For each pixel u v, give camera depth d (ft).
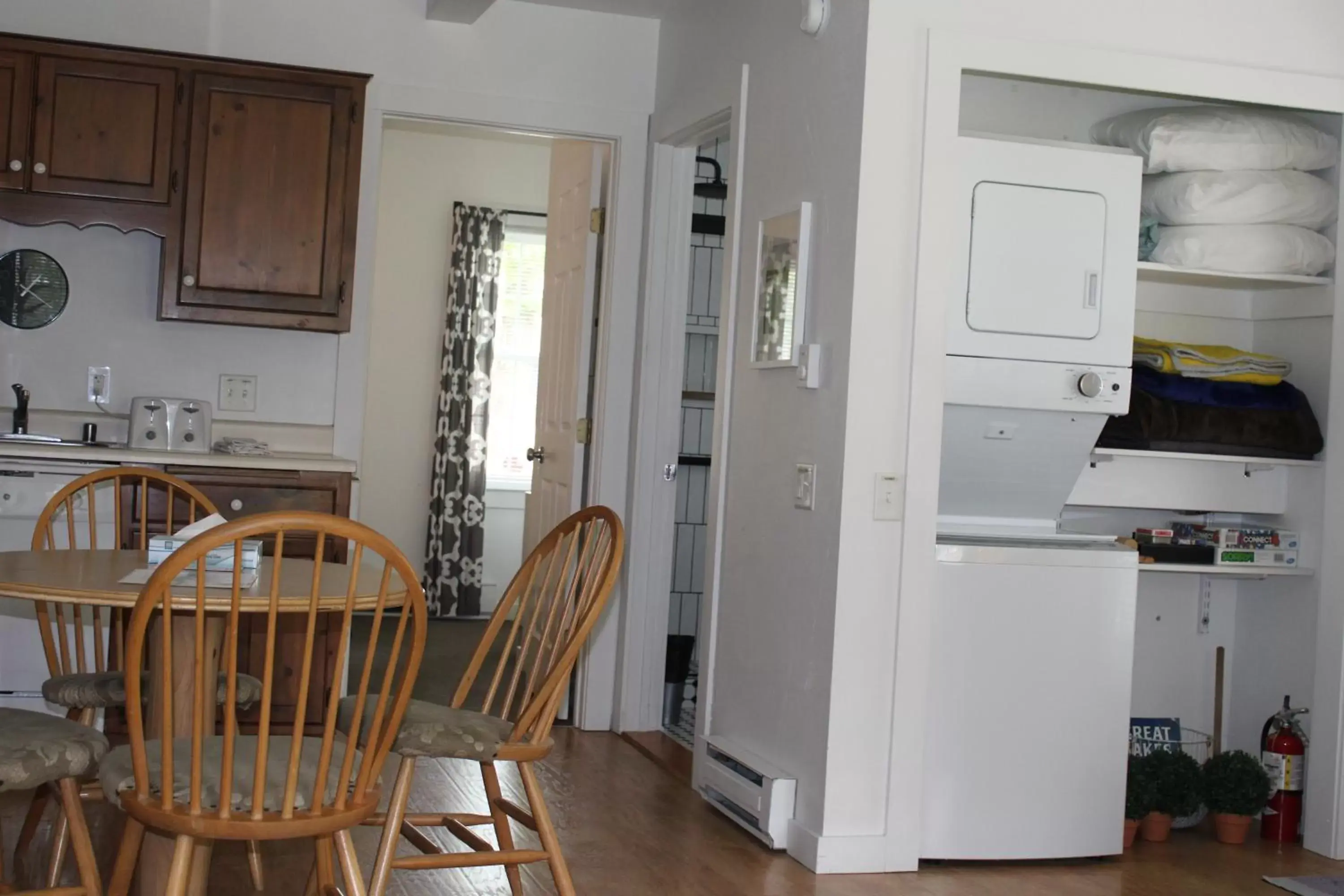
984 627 11.98
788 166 12.91
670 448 16.24
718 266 18.74
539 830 9.09
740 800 12.64
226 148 14.38
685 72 15.51
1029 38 12.06
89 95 14.01
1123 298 12.39
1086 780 12.25
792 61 12.93
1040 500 13.12
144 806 7.18
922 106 11.73
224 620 9.75
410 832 9.59
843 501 11.55
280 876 10.46
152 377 15.20
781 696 12.48
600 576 9.25
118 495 10.93
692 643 16.78
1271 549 13.44
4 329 14.84
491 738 8.67
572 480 16.65
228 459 13.76
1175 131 13.10
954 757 11.93
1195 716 14.57
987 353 12.06
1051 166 12.21
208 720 9.01
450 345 24.16
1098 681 12.28
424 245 24.49
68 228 14.99
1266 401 13.39
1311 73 12.94
